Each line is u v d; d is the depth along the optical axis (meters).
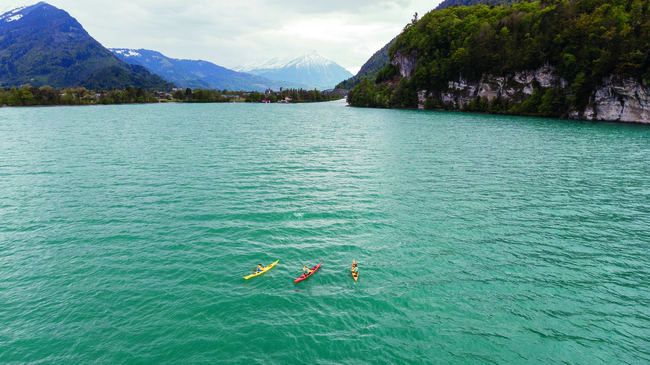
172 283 25.45
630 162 62.88
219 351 19.47
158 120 135.12
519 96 160.75
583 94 134.62
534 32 158.25
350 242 31.64
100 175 51.41
